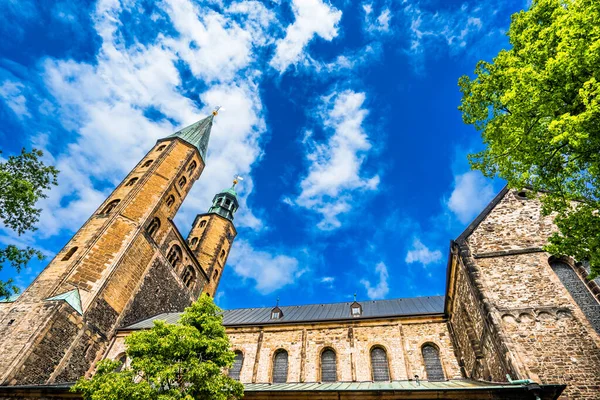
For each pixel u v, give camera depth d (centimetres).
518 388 1233
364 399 1541
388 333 2262
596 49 968
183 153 3906
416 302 2759
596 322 1401
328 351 2289
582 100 1037
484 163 1439
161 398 1216
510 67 1254
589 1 1073
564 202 1288
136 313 2877
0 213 1609
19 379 2022
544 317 1445
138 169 3666
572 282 1553
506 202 1920
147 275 3047
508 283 1588
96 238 2794
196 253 4000
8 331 2211
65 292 2450
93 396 1247
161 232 3322
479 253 1745
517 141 1197
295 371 2208
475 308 1666
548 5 1232
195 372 1298
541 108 1114
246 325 2544
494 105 1396
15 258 1686
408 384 1794
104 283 2641
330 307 2952
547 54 1171
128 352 1384
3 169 1644
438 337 2158
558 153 1179
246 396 1719
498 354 1415
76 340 2356
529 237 1734
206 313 1562
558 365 1306
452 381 1745
